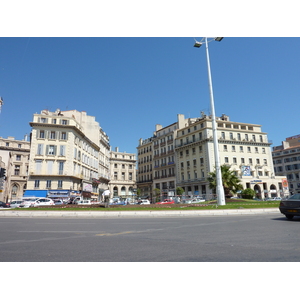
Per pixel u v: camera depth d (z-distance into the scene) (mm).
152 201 45438
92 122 56562
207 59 22906
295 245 5648
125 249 5508
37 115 43531
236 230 8250
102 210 18266
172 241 6434
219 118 64000
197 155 57906
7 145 69250
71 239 6871
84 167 49656
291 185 80875
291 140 87500
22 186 68375
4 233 8219
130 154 88625
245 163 58188
